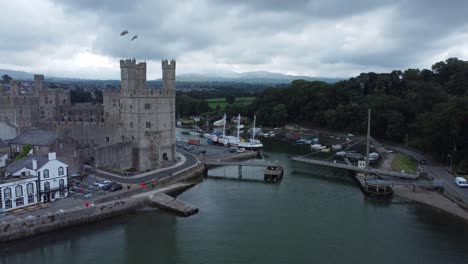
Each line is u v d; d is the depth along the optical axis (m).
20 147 106.62
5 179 79.00
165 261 65.06
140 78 124.38
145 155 121.00
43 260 64.75
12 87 138.12
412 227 80.12
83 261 64.62
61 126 125.62
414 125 159.12
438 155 136.88
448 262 65.69
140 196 92.56
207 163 130.50
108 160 113.06
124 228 78.38
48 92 144.50
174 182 109.25
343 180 118.81
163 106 122.94
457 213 87.19
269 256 67.19
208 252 68.38
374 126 189.75
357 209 91.31
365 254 68.38
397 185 110.25
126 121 121.25
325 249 70.19
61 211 76.62
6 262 63.66
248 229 78.69
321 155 161.50
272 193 104.44
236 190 107.19
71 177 98.44
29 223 71.44
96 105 160.12
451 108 119.12
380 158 144.38
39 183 81.81
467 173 111.94
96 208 80.94
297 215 87.12
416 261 66.00
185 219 83.56
